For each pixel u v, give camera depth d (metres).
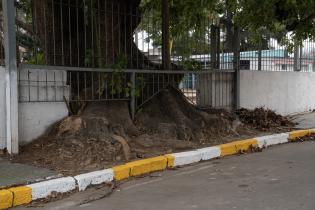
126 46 9.53
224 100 11.95
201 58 11.37
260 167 7.58
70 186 6.06
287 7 11.71
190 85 10.85
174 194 5.95
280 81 14.41
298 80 15.50
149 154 7.80
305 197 5.63
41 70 7.78
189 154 7.96
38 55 8.31
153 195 5.93
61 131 7.82
